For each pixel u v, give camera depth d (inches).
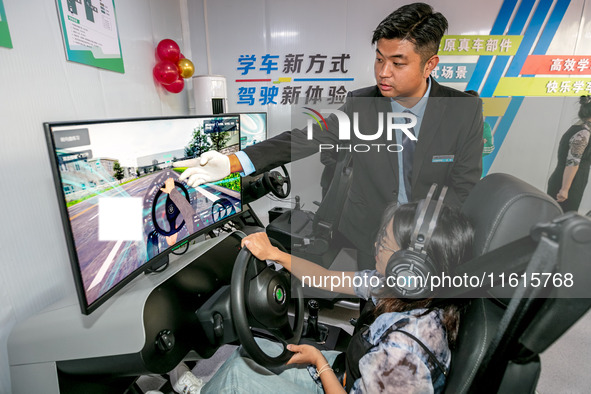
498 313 17.4
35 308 38.6
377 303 24.0
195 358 37.7
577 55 87.0
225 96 90.0
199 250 40.4
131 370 28.9
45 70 41.4
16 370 30.4
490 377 16.9
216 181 40.1
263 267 30.0
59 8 43.5
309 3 93.9
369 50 94.5
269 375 30.7
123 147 28.9
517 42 88.1
